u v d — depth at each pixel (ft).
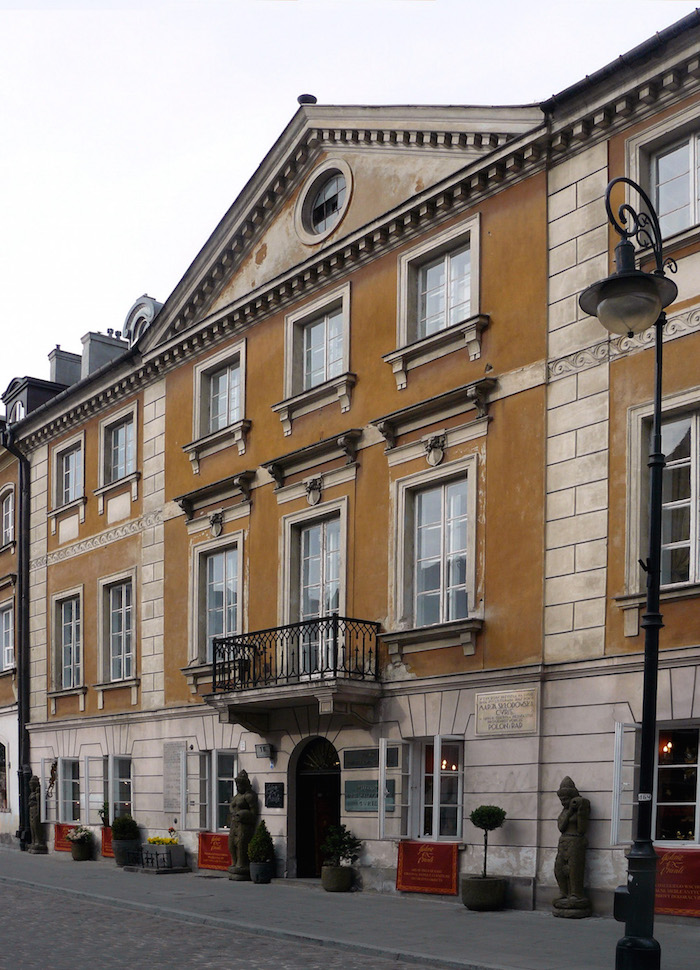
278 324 75.20
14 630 105.81
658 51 52.06
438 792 56.90
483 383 58.75
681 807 48.73
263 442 74.95
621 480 52.21
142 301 103.55
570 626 53.42
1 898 62.64
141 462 88.28
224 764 75.36
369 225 67.15
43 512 101.71
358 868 62.59
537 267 57.88
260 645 71.20
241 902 57.26
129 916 54.03
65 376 115.03
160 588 83.82
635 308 35.53
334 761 67.56
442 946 42.29
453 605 60.49
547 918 50.21
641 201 53.36
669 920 46.88
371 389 66.74
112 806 84.84
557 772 53.06
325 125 71.72
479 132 61.67
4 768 104.32
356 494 66.54
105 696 89.35
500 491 57.93
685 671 48.26
